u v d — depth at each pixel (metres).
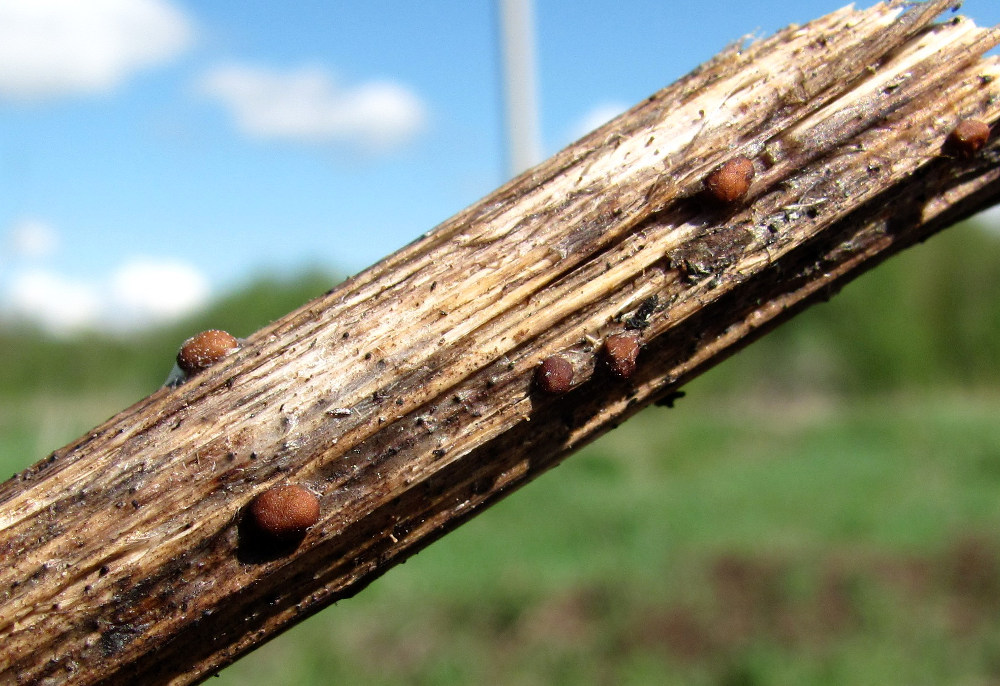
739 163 0.05
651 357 0.06
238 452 0.05
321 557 0.05
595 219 0.05
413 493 0.05
